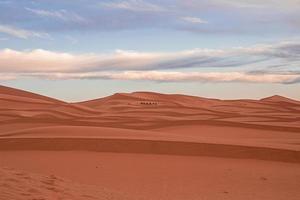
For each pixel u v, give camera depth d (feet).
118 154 109.29
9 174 44.96
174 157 106.42
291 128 206.80
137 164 94.73
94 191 46.26
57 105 392.88
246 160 105.19
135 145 116.78
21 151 113.39
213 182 75.61
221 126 213.87
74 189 44.42
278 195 66.03
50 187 42.29
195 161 100.73
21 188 39.27
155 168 89.76
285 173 87.92
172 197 59.21
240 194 65.51
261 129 205.87
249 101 569.64
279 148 111.86
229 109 464.65
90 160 98.94
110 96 552.41
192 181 75.72
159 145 116.16
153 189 66.33
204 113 361.30
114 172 83.30
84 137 124.67
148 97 557.74
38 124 217.97
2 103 377.50
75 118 261.44
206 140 126.41
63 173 80.79
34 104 395.96
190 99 575.79
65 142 119.55
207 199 59.57
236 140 137.39
